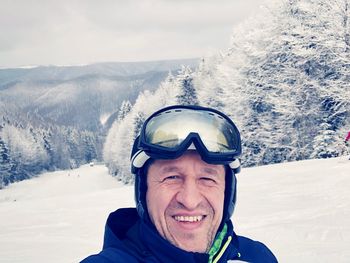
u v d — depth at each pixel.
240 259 1.66
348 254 4.32
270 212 7.18
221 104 38.00
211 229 1.41
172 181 1.37
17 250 6.11
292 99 26.16
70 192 80.12
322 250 4.55
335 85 24.31
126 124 73.06
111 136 98.69
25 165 115.69
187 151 1.36
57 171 138.00
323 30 25.70
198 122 1.38
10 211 11.25
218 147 1.38
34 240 6.85
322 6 25.70
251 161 29.80
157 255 1.31
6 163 100.19
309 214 6.69
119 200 11.08
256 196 8.87
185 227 1.37
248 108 30.03
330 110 25.89
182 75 42.81
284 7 28.11
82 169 137.75
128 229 1.45
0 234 7.76
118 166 82.38
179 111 1.43
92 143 170.75
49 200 13.09
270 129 28.27
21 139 120.44
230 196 1.50
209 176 1.38
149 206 1.40
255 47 29.17
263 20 29.33
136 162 1.39
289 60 27.69
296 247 4.80
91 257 1.24
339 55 24.66
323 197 8.06
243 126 30.12
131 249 1.32
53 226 8.19
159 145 1.33
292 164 14.96
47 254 5.76
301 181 10.35
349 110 24.59
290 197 8.45
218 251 1.50
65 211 10.09
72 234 7.18
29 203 12.84
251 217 6.88
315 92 26.19
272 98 26.22
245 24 32.41
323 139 22.25
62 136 163.12
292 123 26.42
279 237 5.36
